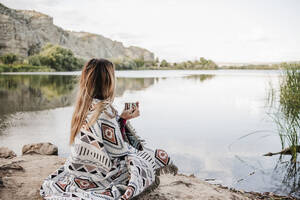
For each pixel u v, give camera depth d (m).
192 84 17.77
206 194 2.66
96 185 1.97
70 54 52.97
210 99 10.20
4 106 8.15
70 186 2.01
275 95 10.97
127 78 25.30
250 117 6.80
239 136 5.07
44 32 78.81
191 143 4.62
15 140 4.61
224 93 12.25
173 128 5.64
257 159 3.87
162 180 2.98
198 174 3.33
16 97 10.25
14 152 3.99
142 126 5.81
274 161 3.80
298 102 6.45
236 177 3.25
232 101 9.68
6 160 3.43
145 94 11.58
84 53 95.81
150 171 2.08
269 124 6.01
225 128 5.68
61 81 19.89
